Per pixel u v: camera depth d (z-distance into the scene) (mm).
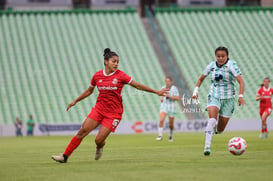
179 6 158000
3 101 119938
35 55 134125
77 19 147875
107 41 140625
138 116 118438
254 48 144125
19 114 116688
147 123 108438
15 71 128750
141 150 46688
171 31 147250
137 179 23766
